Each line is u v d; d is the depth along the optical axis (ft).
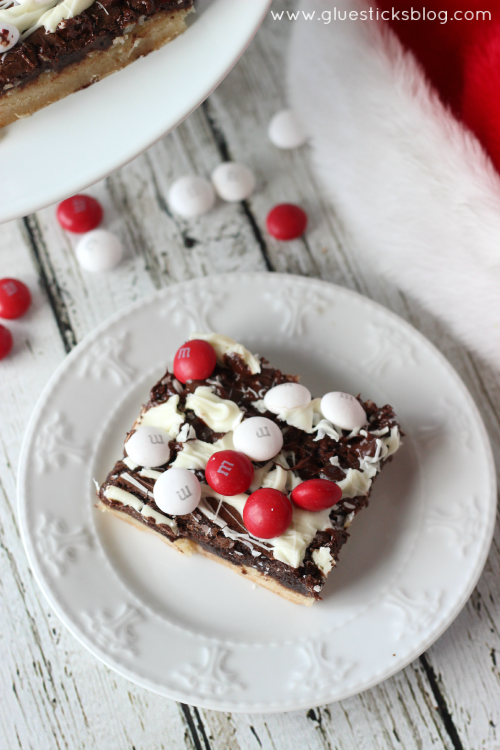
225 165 1.54
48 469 1.37
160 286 1.52
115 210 1.55
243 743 1.34
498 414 1.47
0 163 1.26
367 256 1.51
